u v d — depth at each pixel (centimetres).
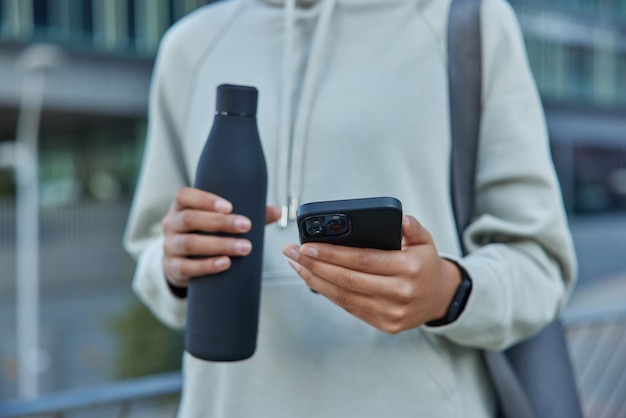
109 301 1177
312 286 57
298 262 56
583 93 1330
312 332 69
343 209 53
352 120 69
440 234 69
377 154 68
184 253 61
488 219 69
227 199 61
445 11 73
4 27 978
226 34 79
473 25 71
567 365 75
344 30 74
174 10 1043
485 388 73
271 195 73
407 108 69
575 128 1344
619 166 1455
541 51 1261
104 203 1312
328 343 68
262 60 76
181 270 61
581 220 1395
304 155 70
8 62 935
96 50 986
